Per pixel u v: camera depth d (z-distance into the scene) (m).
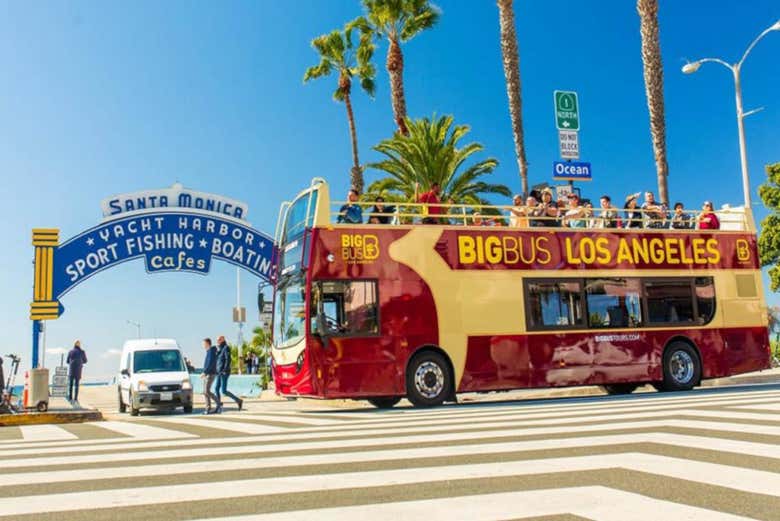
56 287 23.58
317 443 7.60
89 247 24.19
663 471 5.13
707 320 16.98
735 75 24.84
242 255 25.75
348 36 38.22
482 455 6.21
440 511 4.07
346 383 14.09
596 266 16.30
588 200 18.05
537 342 15.47
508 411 11.81
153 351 21.23
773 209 36.84
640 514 3.87
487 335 15.15
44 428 12.05
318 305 14.16
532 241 15.95
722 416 8.80
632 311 16.38
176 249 25.09
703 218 18.09
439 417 11.04
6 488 5.14
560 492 4.51
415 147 29.89
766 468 5.16
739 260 17.69
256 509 4.25
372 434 8.43
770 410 9.39
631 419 8.97
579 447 6.50
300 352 14.19
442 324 14.88
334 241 14.53
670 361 16.55
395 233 15.00
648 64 28.03
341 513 4.08
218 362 18.81
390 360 14.41
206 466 6.04
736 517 3.76
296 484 5.04
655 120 27.77
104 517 4.13
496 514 3.96
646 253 16.81
